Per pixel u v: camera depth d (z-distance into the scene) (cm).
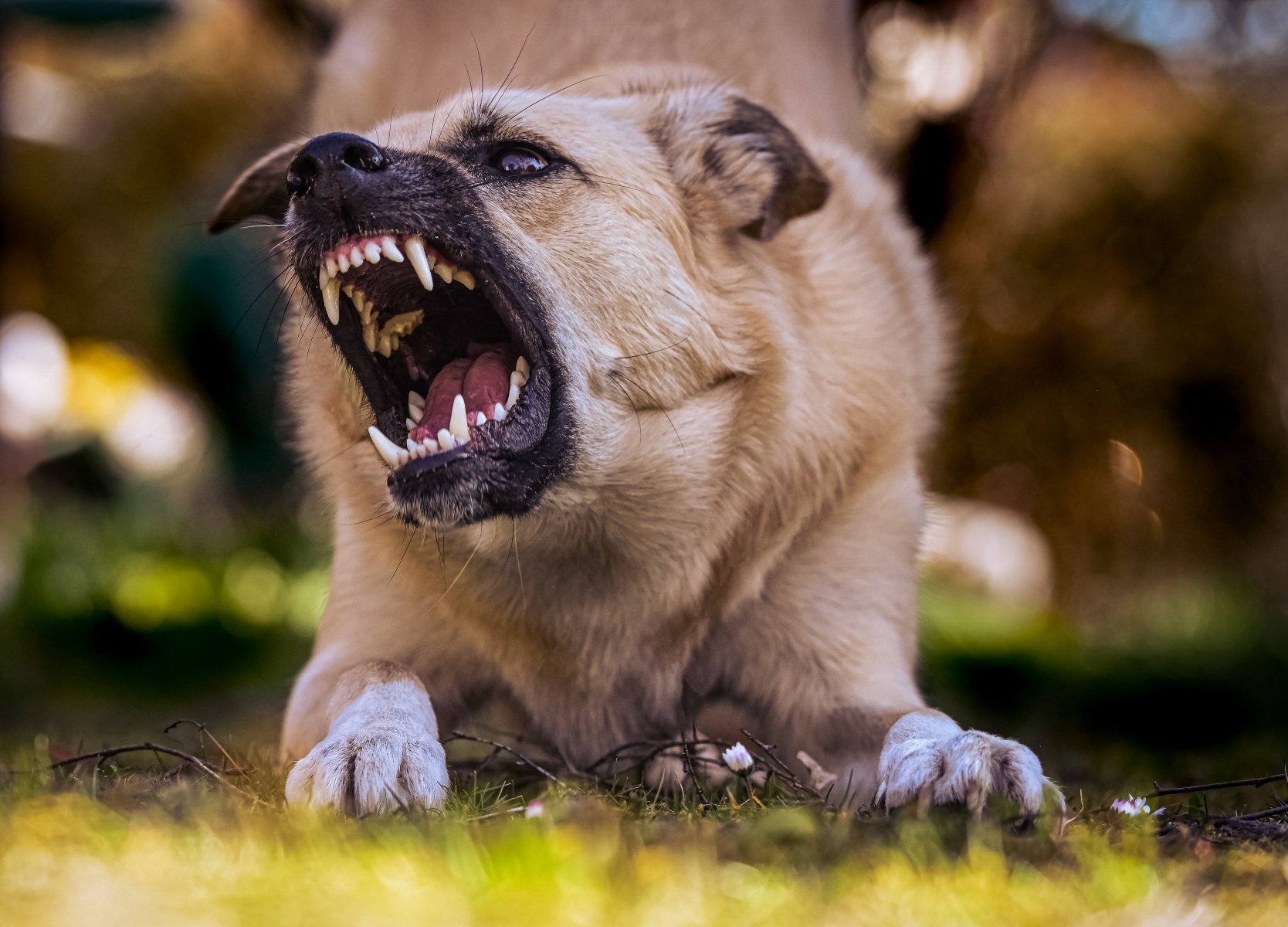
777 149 1129
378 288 1100
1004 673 2120
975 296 3102
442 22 1572
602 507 1064
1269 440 3188
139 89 4150
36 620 2434
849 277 1208
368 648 1155
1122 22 3027
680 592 1101
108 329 4297
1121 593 3200
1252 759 1404
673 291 1076
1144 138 3183
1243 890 711
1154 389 3197
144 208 4269
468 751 1277
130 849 727
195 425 3644
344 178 995
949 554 3136
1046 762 1366
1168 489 3212
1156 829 852
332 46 1767
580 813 817
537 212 1052
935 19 2344
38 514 2972
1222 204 3166
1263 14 3191
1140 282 3195
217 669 2333
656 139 1143
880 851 755
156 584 2717
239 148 3769
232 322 3550
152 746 988
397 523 1110
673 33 1464
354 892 659
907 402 1206
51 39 3309
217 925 615
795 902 655
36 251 4441
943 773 878
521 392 1043
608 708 1141
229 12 3772
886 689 1134
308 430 1184
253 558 2989
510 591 1096
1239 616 2739
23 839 748
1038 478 3219
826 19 1705
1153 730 1862
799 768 1158
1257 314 3181
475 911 631
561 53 1437
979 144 2475
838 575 1142
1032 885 695
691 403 1079
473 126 1073
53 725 1780
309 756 923
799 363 1114
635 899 656
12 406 3409
